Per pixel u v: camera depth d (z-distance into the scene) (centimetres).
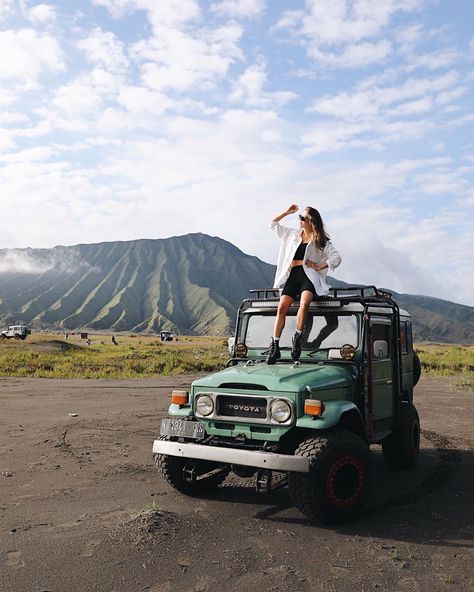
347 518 552
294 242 662
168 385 1998
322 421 531
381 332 695
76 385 1972
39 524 533
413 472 770
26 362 2950
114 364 3034
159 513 543
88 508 587
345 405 561
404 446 757
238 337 717
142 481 705
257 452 534
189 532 511
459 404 1467
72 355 3744
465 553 475
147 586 405
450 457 868
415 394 1694
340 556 465
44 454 858
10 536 500
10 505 599
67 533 506
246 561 451
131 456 852
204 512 577
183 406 619
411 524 548
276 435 552
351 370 623
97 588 401
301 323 634
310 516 534
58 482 698
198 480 638
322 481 525
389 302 712
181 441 608
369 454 565
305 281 647
